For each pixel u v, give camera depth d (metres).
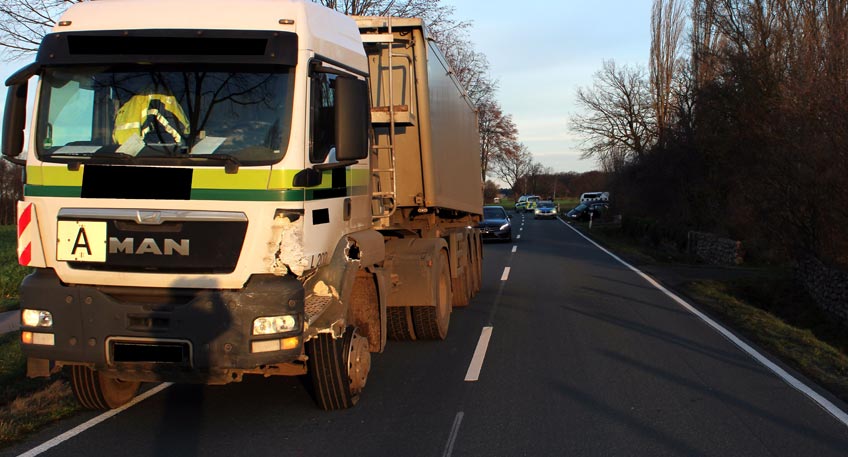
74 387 5.93
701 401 6.46
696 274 18.16
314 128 5.42
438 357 8.41
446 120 10.11
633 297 13.71
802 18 19.78
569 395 6.67
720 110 22.61
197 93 5.20
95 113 5.25
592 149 51.69
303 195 5.18
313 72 5.43
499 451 5.15
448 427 5.73
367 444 5.32
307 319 5.38
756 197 17.95
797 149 15.13
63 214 5.14
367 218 6.88
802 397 6.61
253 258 5.03
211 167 5.04
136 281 5.09
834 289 13.98
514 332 10.04
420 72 8.37
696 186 27.84
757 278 17.45
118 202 5.09
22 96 5.43
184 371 5.06
